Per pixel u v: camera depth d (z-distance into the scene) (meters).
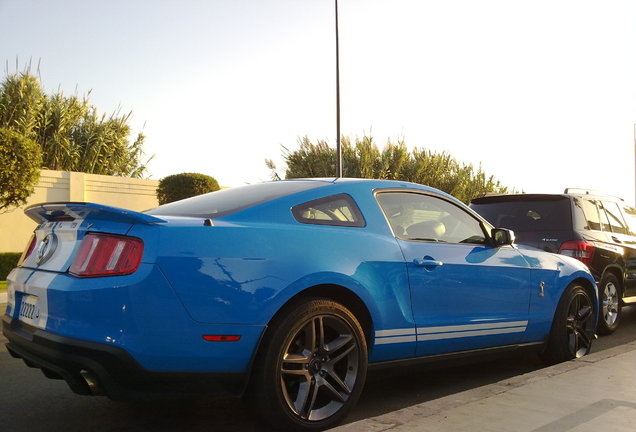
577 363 4.48
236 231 3.23
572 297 5.09
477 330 4.26
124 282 2.90
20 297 3.53
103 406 4.01
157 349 2.92
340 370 3.57
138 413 3.86
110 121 26.02
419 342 3.89
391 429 2.98
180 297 2.96
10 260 16.62
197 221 3.21
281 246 3.31
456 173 26.31
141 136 26.95
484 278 4.31
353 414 3.86
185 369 3.00
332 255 3.48
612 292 7.01
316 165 24.16
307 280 3.30
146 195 21.77
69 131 25.02
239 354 3.09
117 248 3.00
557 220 6.74
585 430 2.96
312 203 3.69
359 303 3.64
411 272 3.85
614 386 3.79
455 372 5.08
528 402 3.44
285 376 3.27
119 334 2.88
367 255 3.65
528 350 4.82
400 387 4.57
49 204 3.32
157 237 2.99
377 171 24.67
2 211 17.64
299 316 3.27
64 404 4.05
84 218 3.23
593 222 6.99
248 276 3.14
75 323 2.94
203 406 4.01
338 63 22.02
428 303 3.94
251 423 3.66
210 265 3.06
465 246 4.35
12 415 3.81
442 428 2.99
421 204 4.29
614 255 7.00
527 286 4.68
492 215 7.21
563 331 5.02
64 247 3.28
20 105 22.33
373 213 3.91
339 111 22.03
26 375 4.87
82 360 2.87
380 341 3.69
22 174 14.59
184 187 20.12
